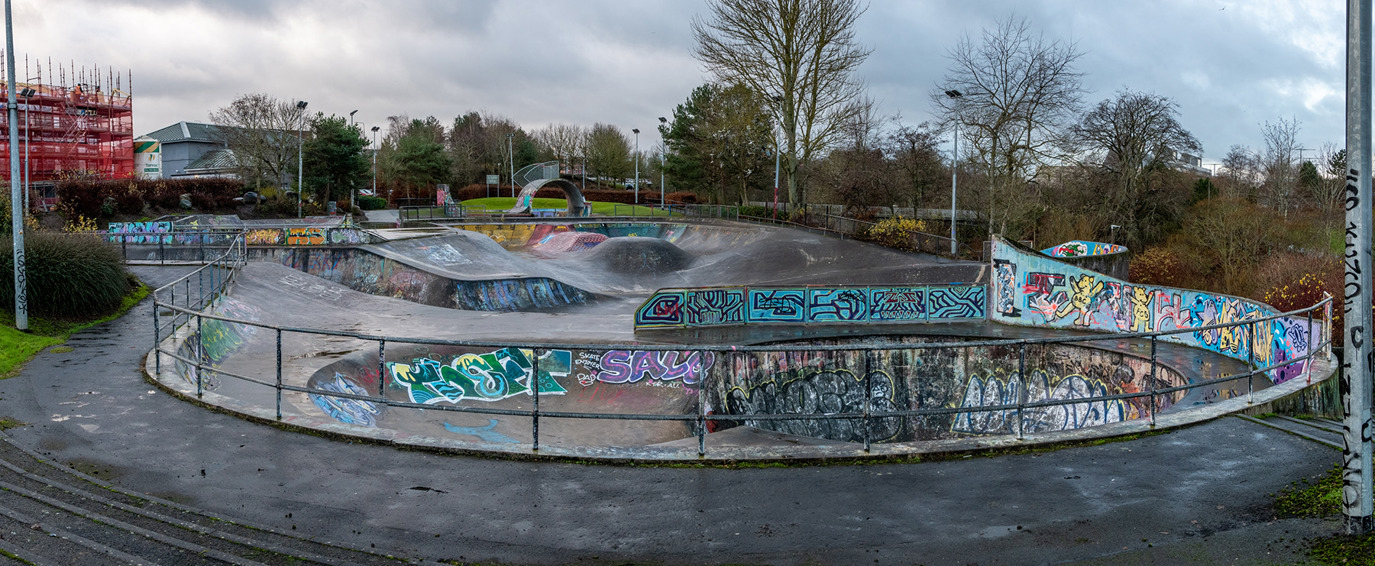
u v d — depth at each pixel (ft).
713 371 59.82
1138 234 149.69
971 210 163.63
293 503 23.06
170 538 20.53
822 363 61.57
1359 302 19.31
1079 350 61.62
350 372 56.80
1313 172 147.02
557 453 26.84
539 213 201.57
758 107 176.96
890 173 167.53
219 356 57.00
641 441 50.67
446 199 217.56
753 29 160.97
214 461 26.86
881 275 101.81
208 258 96.27
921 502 22.97
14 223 53.42
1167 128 144.15
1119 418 58.70
